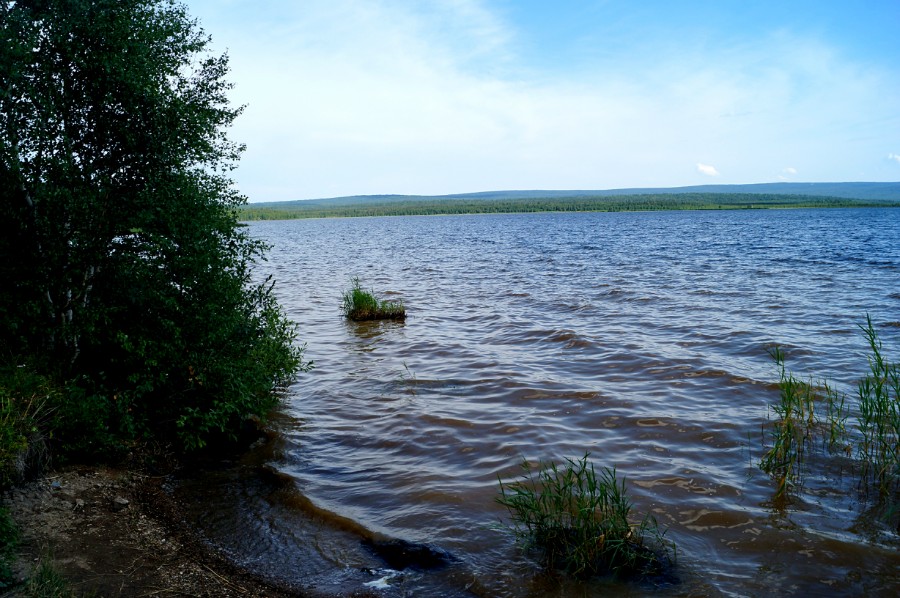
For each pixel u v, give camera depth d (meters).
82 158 8.41
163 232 8.51
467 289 26.52
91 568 5.31
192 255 8.67
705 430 8.88
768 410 9.67
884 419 8.27
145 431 8.26
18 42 7.27
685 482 7.20
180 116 8.67
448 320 19.02
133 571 5.35
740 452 8.06
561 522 6.00
